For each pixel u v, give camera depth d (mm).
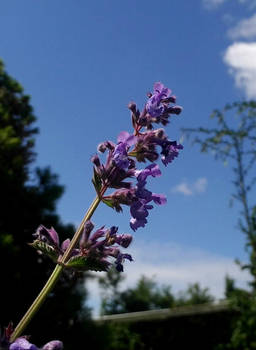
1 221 14664
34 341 14039
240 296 13102
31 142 18047
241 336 12969
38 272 14250
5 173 15000
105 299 36562
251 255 11180
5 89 18562
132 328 23750
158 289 37656
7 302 13664
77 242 2393
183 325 22516
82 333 14969
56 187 15578
